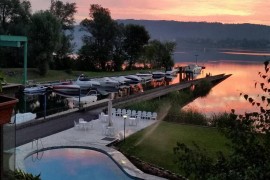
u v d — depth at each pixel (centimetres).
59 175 1598
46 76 5431
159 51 7981
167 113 2700
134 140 2100
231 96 4700
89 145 1944
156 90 4519
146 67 8188
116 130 2327
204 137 2192
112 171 1647
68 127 2372
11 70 5100
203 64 11356
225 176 431
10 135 623
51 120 2556
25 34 5462
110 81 4719
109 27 7356
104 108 3056
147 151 1889
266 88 494
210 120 2611
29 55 5462
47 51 5438
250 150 450
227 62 12650
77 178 1579
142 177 1522
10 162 608
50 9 7081
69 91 4062
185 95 4238
